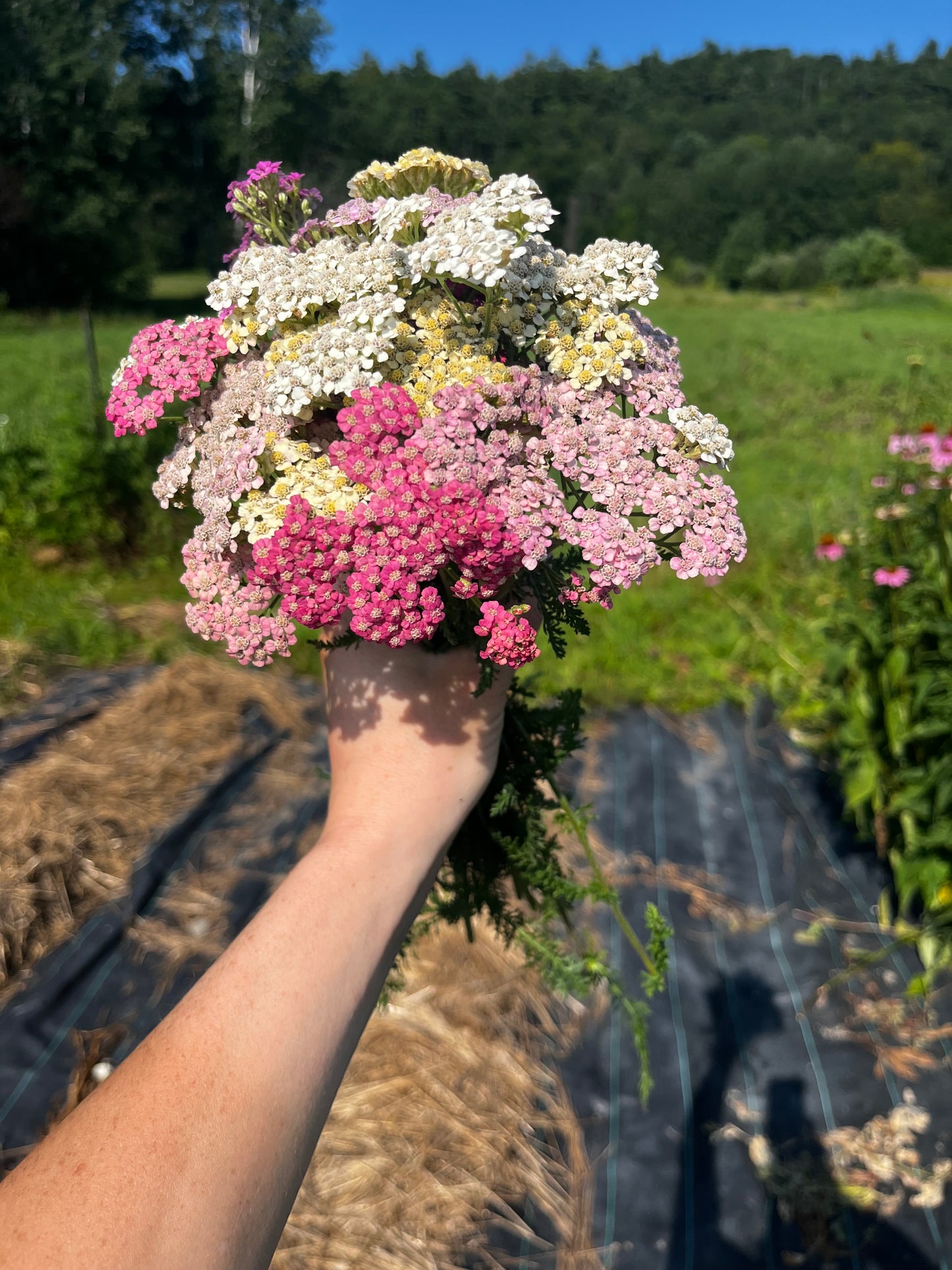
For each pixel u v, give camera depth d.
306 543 0.97
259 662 1.15
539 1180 2.52
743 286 49.34
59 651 5.23
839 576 4.84
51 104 33.44
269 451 1.13
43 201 33.12
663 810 4.03
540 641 5.32
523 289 1.14
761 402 15.05
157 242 44.97
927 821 3.38
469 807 1.05
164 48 39.47
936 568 3.39
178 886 3.48
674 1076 2.82
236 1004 0.68
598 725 4.66
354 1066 2.76
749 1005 3.09
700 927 3.38
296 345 1.09
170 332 1.23
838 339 20.88
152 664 5.21
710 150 68.62
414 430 1.02
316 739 4.48
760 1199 2.51
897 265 38.34
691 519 1.10
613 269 1.20
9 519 6.65
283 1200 0.63
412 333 1.18
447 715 1.04
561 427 1.10
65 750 4.18
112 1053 2.79
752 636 5.44
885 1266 2.36
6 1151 2.46
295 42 40.16
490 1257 2.35
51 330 28.66
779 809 4.09
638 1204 2.50
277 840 3.74
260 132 39.91
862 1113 2.74
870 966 3.26
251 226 1.40
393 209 1.22
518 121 63.38
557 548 1.18
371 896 0.85
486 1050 2.83
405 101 58.81
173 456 1.27
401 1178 2.49
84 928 3.20
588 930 3.29
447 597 1.11
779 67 90.25
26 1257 0.51
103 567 6.68
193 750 4.23
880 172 54.28
